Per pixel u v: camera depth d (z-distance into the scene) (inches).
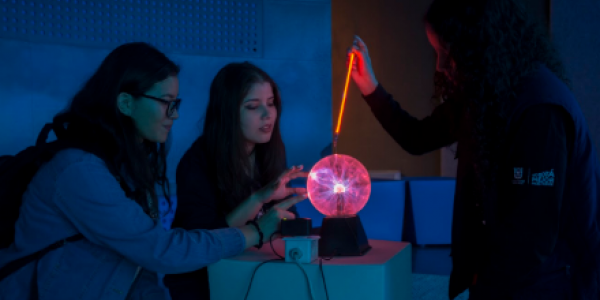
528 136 43.6
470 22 48.1
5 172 48.3
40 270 47.9
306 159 171.0
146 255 47.7
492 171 47.0
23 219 48.6
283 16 165.0
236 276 55.2
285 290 53.2
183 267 49.5
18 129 131.1
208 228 63.2
